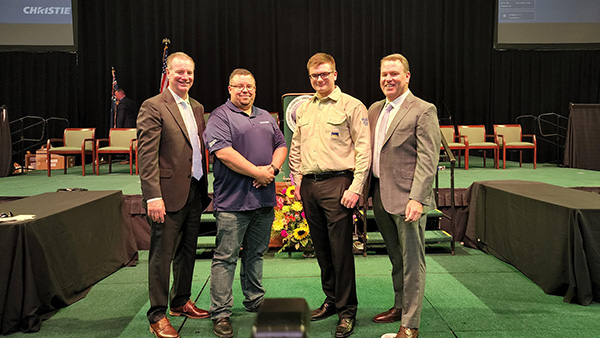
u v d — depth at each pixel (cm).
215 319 225
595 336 216
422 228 212
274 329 42
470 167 640
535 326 228
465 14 771
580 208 254
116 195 334
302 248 364
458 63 781
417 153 205
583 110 643
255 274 248
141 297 277
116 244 330
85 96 764
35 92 769
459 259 352
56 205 278
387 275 315
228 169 226
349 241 221
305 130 228
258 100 767
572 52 778
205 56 754
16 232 226
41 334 225
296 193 240
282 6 758
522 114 789
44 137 774
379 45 778
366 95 784
